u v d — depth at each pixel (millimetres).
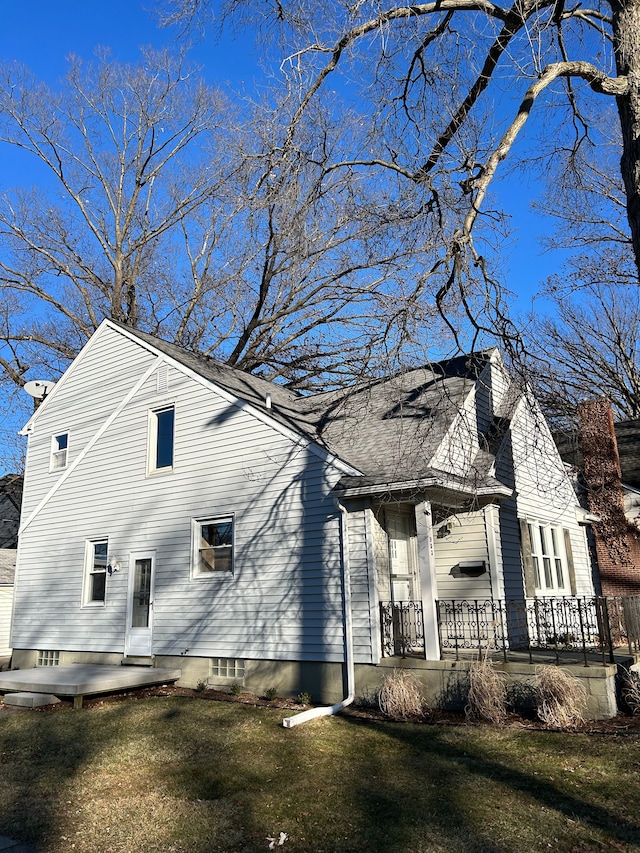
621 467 20453
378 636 10695
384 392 14125
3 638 19906
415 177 9773
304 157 10164
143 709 10883
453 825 5672
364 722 9500
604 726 8469
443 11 9305
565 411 12609
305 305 25469
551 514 16047
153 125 28609
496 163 8742
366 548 11055
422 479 10336
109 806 6523
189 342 29188
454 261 9031
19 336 26875
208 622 12836
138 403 15289
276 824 5883
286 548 12000
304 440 12117
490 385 14266
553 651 11273
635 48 7285
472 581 12148
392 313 9758
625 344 31859
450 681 9961
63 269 27953
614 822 5633
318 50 9453
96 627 14891
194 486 13695
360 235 10500
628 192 7066
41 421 17781
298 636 11523
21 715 11055
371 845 5371
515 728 8609
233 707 10711
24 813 6445
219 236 28625
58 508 16562
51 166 27922
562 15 8812
